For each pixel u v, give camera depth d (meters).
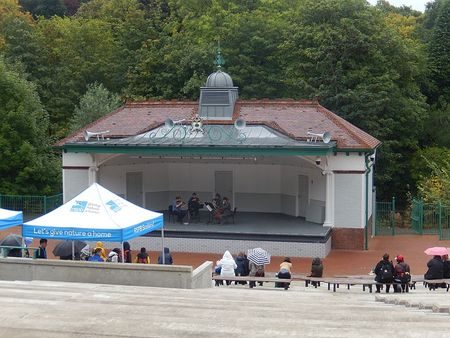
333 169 33.16
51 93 57.22
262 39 53.81
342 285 24.45
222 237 31.91
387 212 41.03
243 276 22.77
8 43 57.69
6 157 45.31
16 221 23.27
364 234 33.19
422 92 64.50
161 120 36.84
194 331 10.92
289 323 11.84
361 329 11.24
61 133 53.25
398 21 71.25
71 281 18.72
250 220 35.81
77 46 60.84
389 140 52.53
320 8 51.31
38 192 45.97
